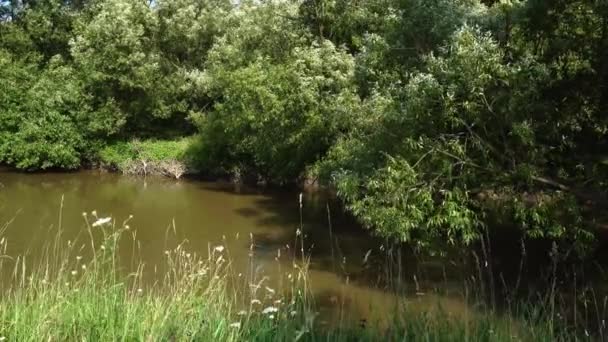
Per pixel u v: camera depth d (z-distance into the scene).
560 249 11.28
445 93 10.48
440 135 10.59
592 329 7.17
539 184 10.97
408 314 5.92
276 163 23.80
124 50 29.88
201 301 5.61
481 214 11.12
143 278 11.00
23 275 5.95
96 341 4.84
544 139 10.87
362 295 10.53
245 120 23.47
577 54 11.43
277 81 21.03
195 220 19.06
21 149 28.45
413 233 11.26
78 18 33.97
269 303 7.16
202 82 29.83
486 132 10.48
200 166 27.89
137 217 19.44
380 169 11.02
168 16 32.47
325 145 20.64
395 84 12.16
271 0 24.33
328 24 22.47
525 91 9.98
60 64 32.25
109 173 29.58
